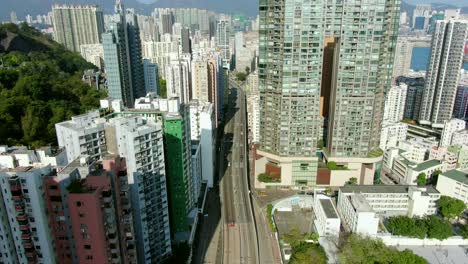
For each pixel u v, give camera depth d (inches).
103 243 3464.6
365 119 7608.3
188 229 6161.4
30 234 3435.0
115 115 5521.7
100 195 3371.1
